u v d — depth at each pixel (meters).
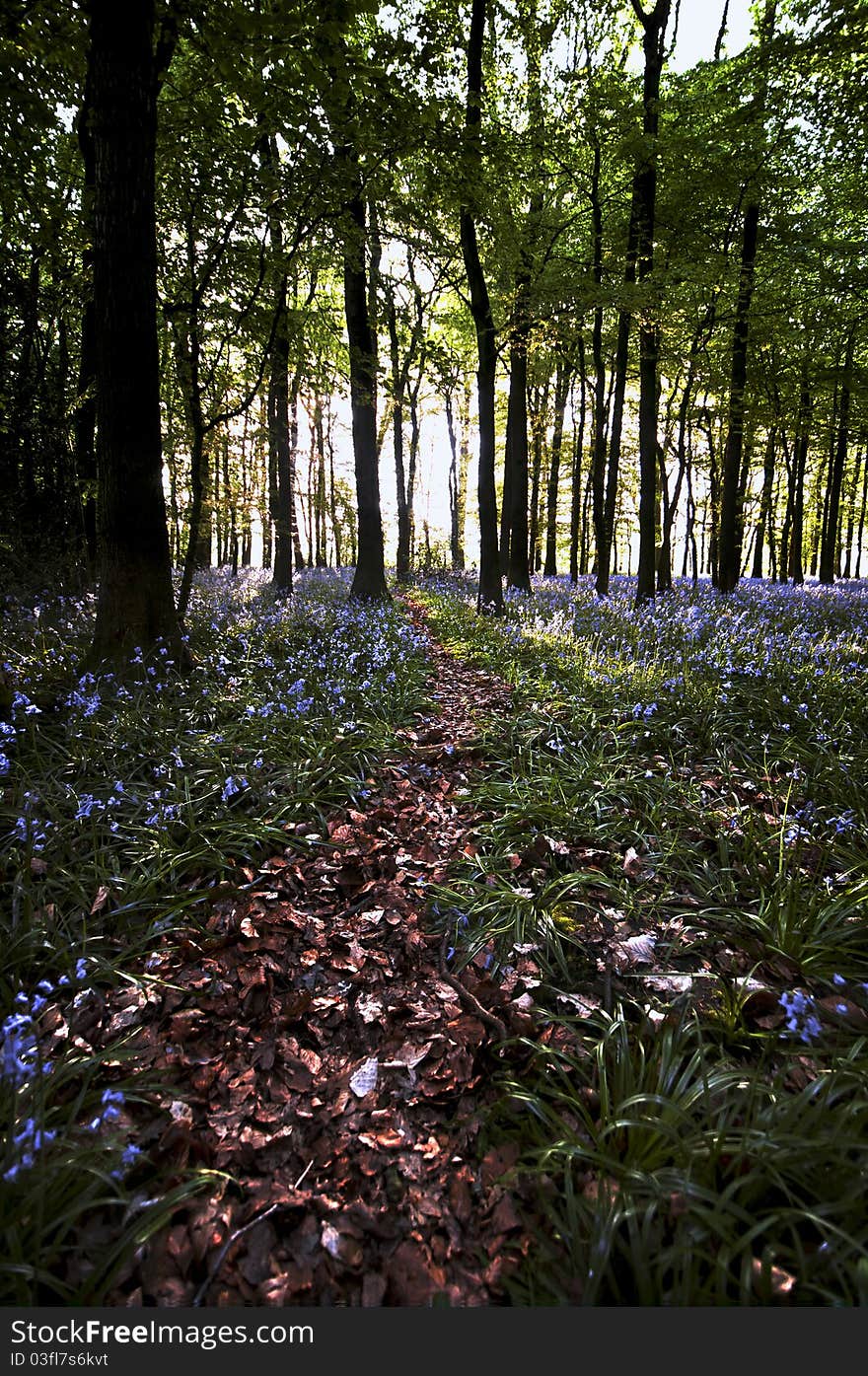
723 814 4.31
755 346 16.36
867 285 14.23
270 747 5.26
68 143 9.80
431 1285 1.86
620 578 24.31
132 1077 2.46
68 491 12.56
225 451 16.06
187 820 4.16
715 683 6.89
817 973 2.88
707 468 27.23
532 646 9.59
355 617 11.22
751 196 14.77
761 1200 1.92
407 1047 2.76
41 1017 2.70
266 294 9.87
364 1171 2.22
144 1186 2.10
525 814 4.45
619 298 11.90
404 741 6.08
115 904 3.43
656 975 2.99
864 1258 1.65
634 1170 1.94
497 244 13.25
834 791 4.49
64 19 6.71
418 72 7.87
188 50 8.64
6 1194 1.85
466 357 23.44
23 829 3.66
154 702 5.94
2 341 11.07
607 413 16.75
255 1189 2.15
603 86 12.47
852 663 7.74
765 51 11.16
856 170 13.98
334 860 4.12
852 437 20.77
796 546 25.75
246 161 8.33
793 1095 2.27
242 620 11.17
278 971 3.16
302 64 6.59
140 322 6.18
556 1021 2.78
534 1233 1.91
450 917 3.57
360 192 9.43
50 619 8.75
